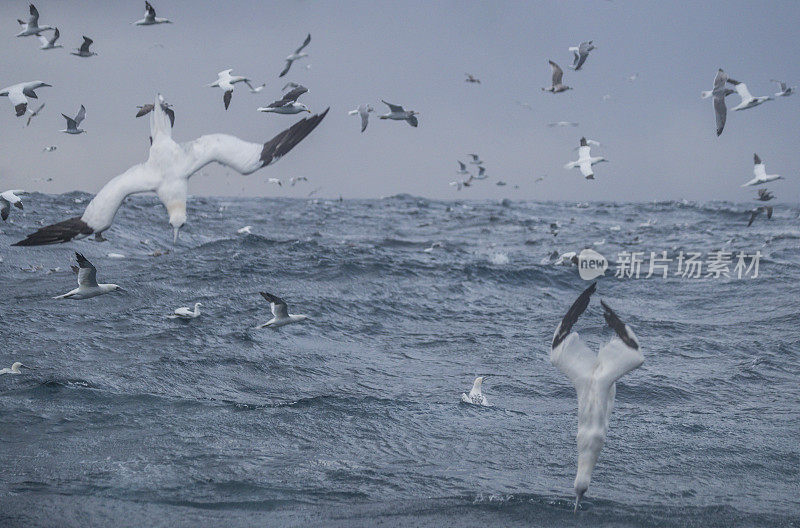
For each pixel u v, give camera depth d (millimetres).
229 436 14914
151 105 18094
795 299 31984
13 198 21312
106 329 24234
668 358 23219
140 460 13531
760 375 21344
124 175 6312
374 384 20156
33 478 12594
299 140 6469
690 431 16156
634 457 14414
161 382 18766
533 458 14367
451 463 13969
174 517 11492
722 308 31203
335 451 14375
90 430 14953
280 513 11695
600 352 7773
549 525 11414
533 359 23312
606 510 11953
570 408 18312
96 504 11773
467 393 19359
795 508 12289
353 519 11484
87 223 6105
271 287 32094
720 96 20688
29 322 24594
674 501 12383
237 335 24109
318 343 24266
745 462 14320
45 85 19750
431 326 27641
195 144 6445
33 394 16969
